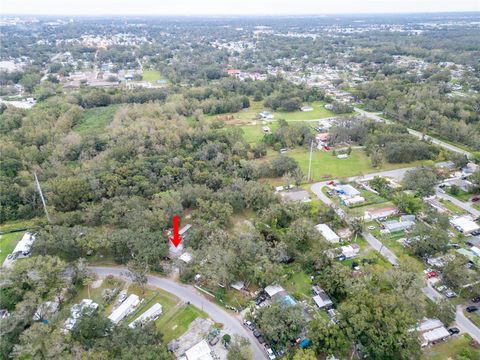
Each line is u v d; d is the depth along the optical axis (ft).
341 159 521.24
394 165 501.15
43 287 247.50
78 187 371.97
